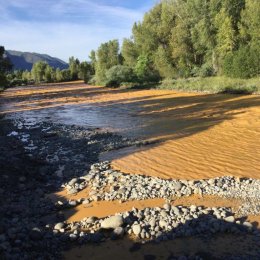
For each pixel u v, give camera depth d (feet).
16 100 165.17
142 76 204.74
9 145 65.41
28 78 406.21
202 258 26.07
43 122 93.20
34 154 58.08
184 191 38.22
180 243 28.25
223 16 166.50
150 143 60.34
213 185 39.34
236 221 30.78
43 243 28.94
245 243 27.81
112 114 98.12
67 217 34.42
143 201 36.73
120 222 30.89
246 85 130.41
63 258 27.12
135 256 27.04
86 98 151.94
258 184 38.81
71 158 54.60
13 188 41.98
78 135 71.05
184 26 197.67
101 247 28.43
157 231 29.76
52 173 48.03
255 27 154.20
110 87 211.20
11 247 27.81
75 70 399.24
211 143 57.82
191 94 136.26
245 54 146.72
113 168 48.39
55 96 173.78
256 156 49.47
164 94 143.74
